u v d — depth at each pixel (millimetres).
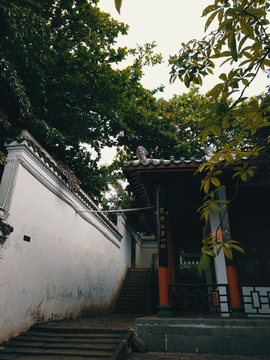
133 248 17172
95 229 9781
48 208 6457
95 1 7758
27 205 5574
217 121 1736
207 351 4668
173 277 8586
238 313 4996
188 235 11406
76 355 4133
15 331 4859
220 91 1705
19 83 5516
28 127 6613
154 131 12023
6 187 5082
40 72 6555
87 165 11016
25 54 6184
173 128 12906
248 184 6172
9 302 4734
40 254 5922
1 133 5734
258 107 1667
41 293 5824
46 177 6414
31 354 4184
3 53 5852
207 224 8180
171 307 5262
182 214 9391
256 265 6148
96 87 8516
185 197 7602
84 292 8289
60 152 9266
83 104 8812
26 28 5695
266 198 6648
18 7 5414
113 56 8398
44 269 6043
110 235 11703
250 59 1665
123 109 9180
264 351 4562
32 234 5668
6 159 5336
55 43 7969
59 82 8062
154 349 4781
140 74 9188
